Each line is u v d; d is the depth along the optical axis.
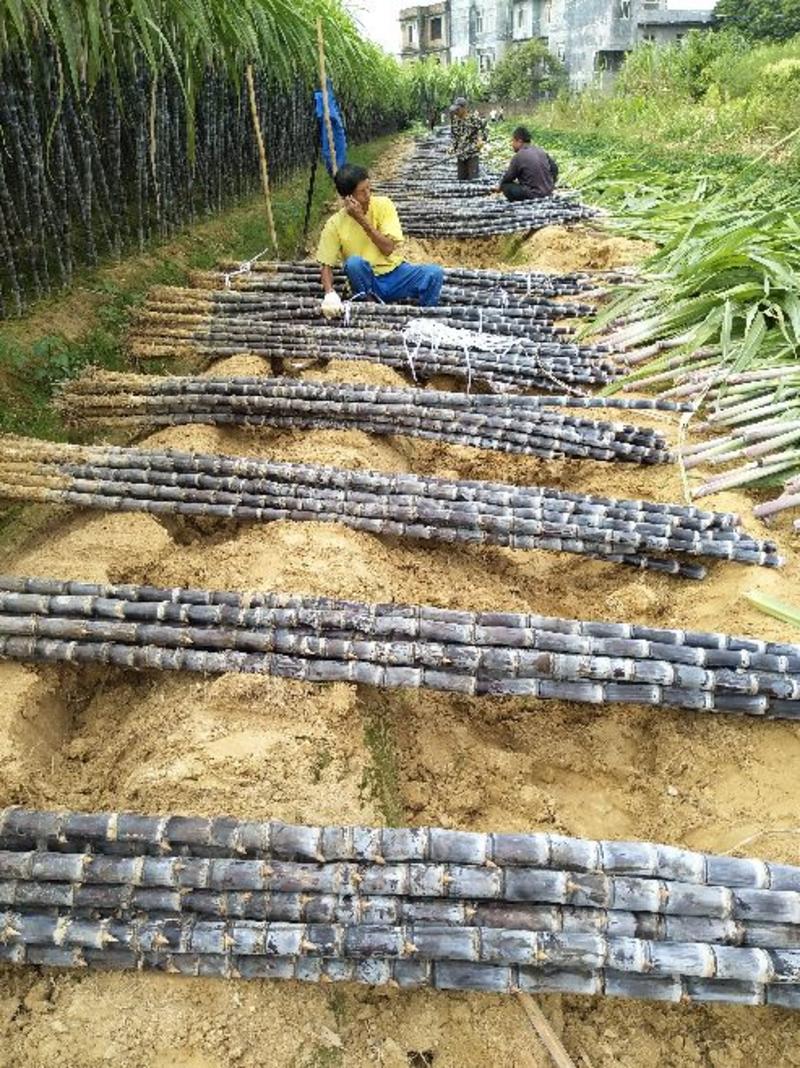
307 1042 1.93
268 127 10.13
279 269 6.75
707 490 3.90
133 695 2.85
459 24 36.28
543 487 4.05
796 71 16.42
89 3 4.05
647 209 8.70
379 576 3.24
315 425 4.36
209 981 2.01
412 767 2.73
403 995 2.06
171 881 2.07
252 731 2.48
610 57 29.89
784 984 1.94
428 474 4.32
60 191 5.30
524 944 1.93
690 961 1.90
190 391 4.43
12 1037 1.94
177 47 5.83
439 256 9.11
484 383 5.26
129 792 2.35
